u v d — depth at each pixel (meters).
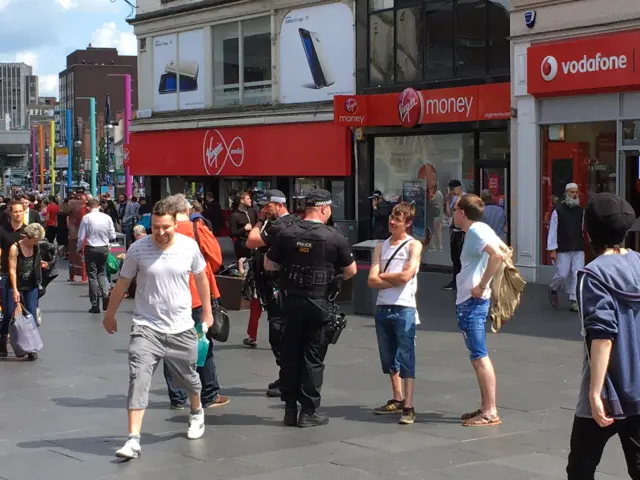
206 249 8.24
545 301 15.20
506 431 7.46
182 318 7.11
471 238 7.52
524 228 18.03
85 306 16.56
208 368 8.46
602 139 16.83
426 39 20.56
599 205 4.61
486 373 7.65
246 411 8.34
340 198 23.38
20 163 139.75
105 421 8.11
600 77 16.39
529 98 17.84
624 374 4.46
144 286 7.07
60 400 8.97
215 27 27.30
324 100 23.44
